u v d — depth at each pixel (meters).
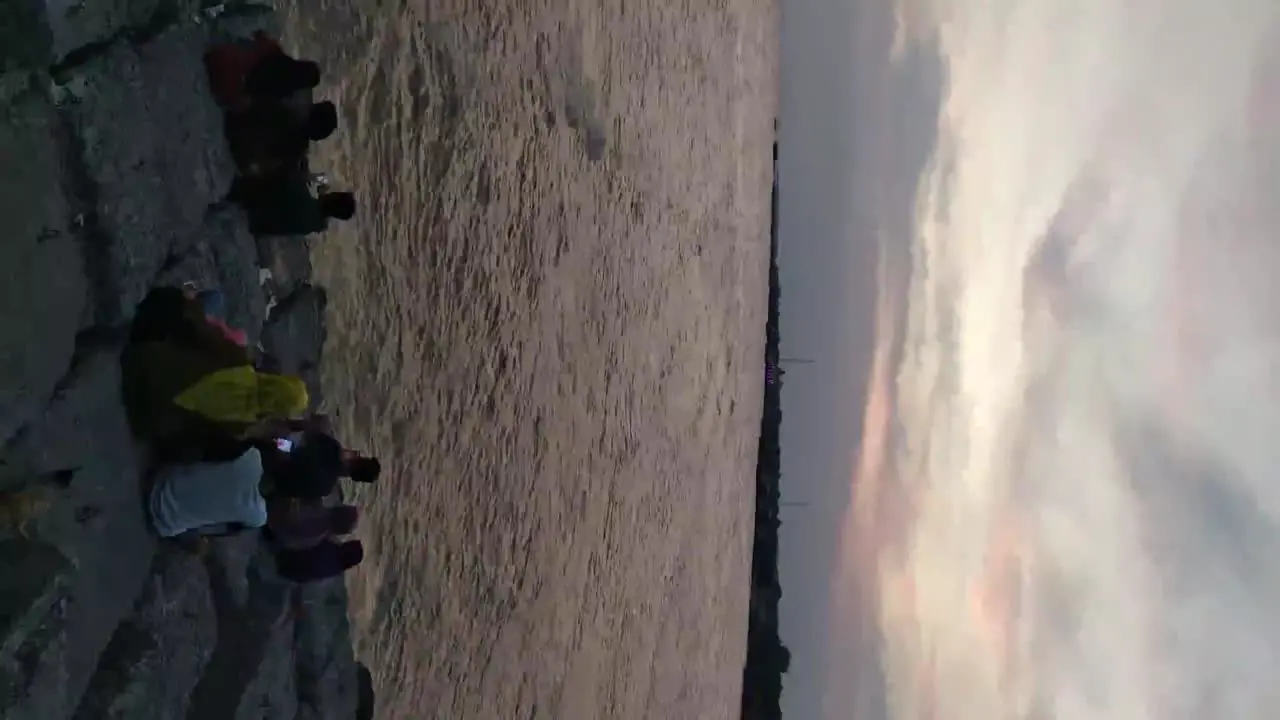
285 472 4.25
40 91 3.13
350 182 5.97
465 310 7.52
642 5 12.22
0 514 2.90
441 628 7.05
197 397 3.63
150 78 3.76
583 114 10.09
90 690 3.22
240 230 4.59
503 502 8.16
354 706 5.61
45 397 3.11
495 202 8.01
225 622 4.23
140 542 3.60
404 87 6.61
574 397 9.88
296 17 5.36
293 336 5.16
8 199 2.95
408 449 6.66
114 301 3.50
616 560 11.15
